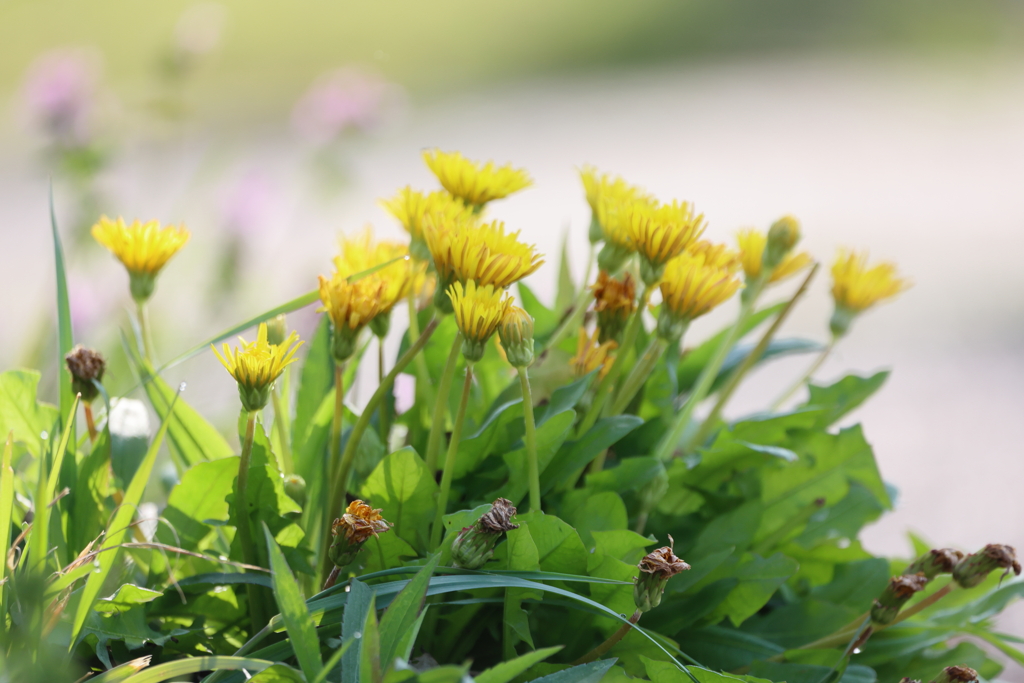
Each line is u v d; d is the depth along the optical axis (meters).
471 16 8.23
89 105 1.71
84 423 0.96
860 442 0.94
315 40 7.40
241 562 0.90
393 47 7.55
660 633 0.91
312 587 0.92
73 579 0.87
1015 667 1.48
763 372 3.04
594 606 0.88
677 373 1.01
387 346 2.05
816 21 8.70
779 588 0.95
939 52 7.88
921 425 2.63
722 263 0.93
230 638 0.91
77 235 1.70
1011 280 3.74
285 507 0.90
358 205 3.69
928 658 0.94
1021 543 2.02
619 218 0.92
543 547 0.88
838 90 7.19
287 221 2.46
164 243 0.94
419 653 0.90
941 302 3.55
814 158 5.53
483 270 0.88
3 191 4.42
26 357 1.34
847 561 0.96
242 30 7.14
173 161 2.54
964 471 2.37
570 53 8.07
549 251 3.49
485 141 5.63
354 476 0.93
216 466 0.90
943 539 2.06
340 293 0.90
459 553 0.87
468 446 0.91
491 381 0.96
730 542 0.92
